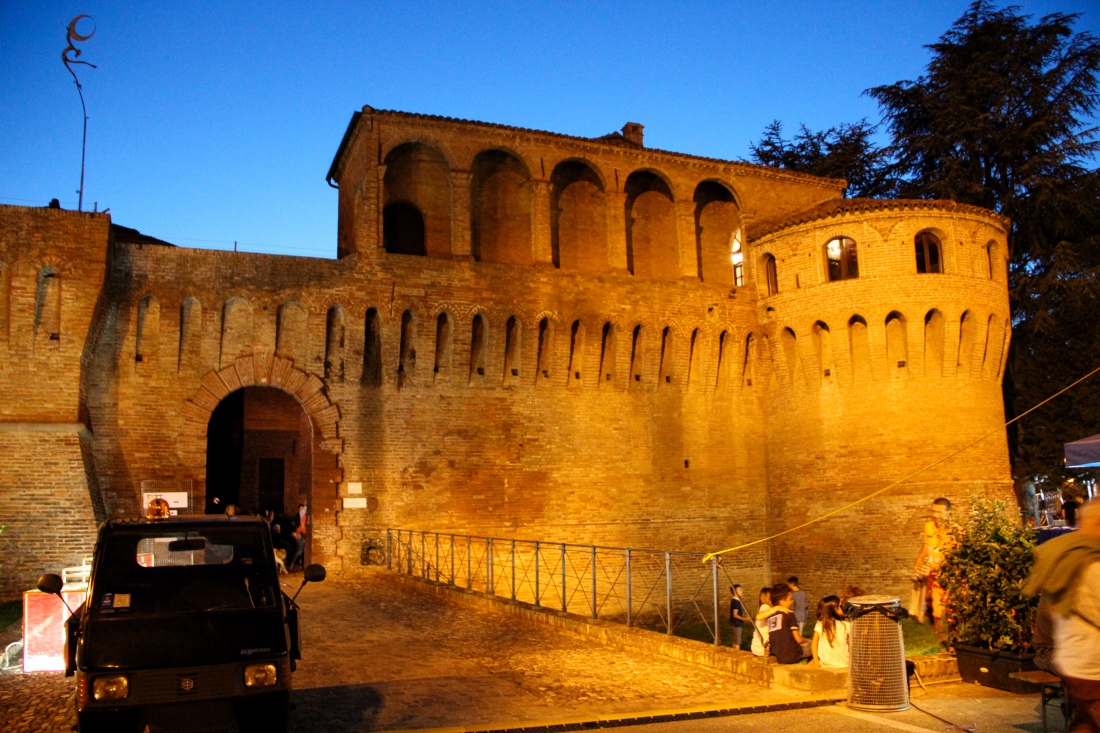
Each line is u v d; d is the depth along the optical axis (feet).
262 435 157.79
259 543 38.11
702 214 144.66
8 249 97.55
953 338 122.21
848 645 44.09
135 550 36.60
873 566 119.03
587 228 137.18
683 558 129.29
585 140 131.34
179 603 35.27
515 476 121.70
